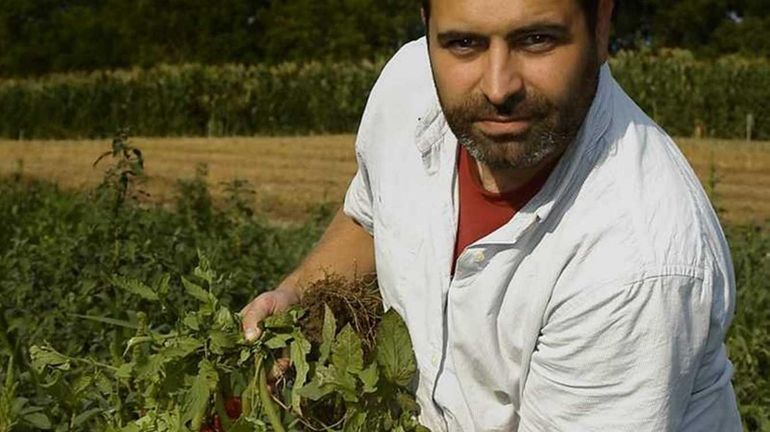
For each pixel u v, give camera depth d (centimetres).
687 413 295
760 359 580
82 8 5631
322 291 330
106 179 880
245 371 312
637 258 269
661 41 5284
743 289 718
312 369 310
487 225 296
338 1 5112
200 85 3406
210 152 2864
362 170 350
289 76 3394
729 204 2127
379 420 305
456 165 303
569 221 279
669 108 2900
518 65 261
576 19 259
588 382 279
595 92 271
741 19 5191
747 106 2878
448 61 267
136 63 5397
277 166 2659
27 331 505
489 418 307
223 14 5394
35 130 3509
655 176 278
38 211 1322
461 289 297
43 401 372
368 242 373
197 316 313
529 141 266
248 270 741
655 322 269
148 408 309
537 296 284
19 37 5425
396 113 329
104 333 503
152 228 836
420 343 310
